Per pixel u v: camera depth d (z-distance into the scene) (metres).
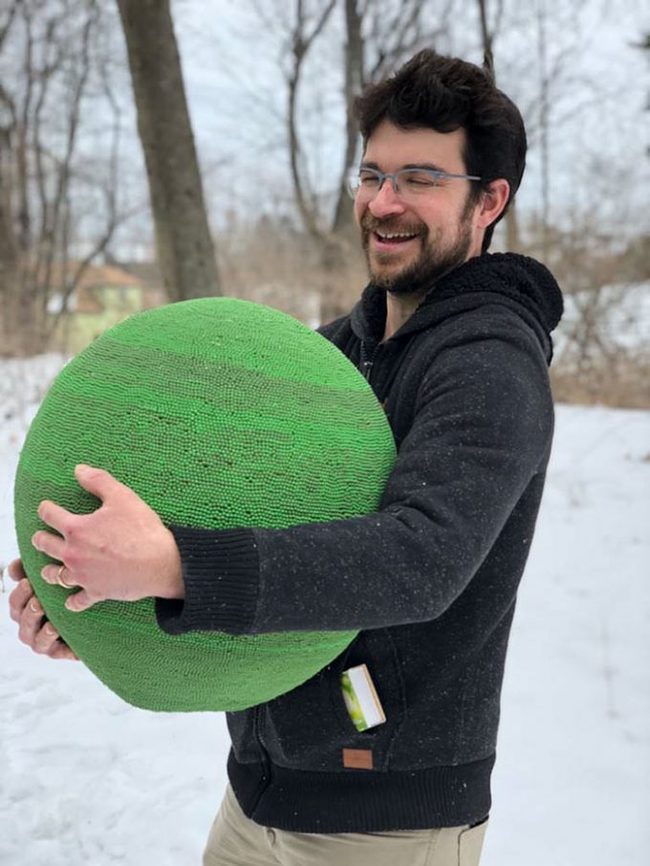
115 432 1.37
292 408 1.42
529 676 4.38
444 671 1.61
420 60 1.75
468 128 1.75
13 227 16.17
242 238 16.38
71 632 1.50
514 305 1.65
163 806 3.25
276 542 1.23
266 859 1.91
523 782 3.57
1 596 3.51
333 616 1.23
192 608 1.20
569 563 5.74
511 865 3.11
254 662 1.44
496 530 1.36
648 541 6.03
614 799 3.47
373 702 1.59
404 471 1.39
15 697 3.73
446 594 1.28
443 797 1.66
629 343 11.85
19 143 19.00
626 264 11.92
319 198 18.52
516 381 1.46
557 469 7.86
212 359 1.43
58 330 17.86
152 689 1.50
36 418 1.56
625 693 4.22
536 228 12.37
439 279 1.79
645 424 9.59
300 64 18.66
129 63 7.61
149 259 25.11
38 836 3.06
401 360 1.74
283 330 1.55
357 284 13.37
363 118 1.83
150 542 1.21
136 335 1.50
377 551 1.25
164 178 7.63
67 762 3.42
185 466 1.34
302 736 1.66
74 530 1.22
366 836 1.68
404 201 1.76
